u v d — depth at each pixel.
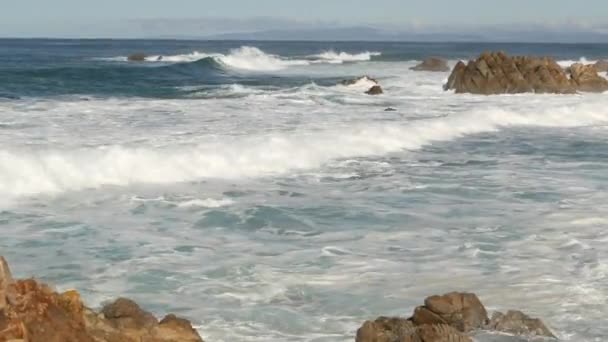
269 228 14.46
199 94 39.69
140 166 18.39
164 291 10.89
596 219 15.25
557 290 11.07
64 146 20.78
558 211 15.91
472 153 23.73
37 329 7.11
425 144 25.22
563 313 10.20
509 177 19.62
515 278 11.62
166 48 142.50
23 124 24.94
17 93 36.47
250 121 27.94
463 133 27.81
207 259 12.41
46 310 7.33
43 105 31.06
